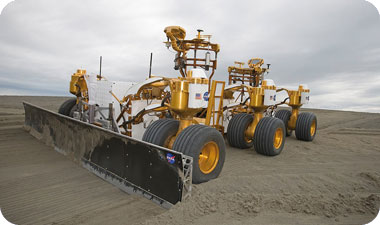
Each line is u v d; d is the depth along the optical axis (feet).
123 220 9.46
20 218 9.64
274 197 11.14
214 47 20.07
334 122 49.80
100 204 10.80
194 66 19.92
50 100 64.85
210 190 11.84
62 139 17.95
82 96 23.24
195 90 13.05
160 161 10.58
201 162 13.02
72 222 9.35
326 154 22.47
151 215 9.84
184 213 9.43
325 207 10.41
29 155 17.56
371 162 20.12
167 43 19.44
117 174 12.75
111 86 18.34
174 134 14.43
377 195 11.68
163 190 10.53
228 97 24.11
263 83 21.39
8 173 14.28
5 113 36.65
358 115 65.62
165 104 16.10
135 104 17.74
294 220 9.43
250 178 13.82
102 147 13.80
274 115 30.40
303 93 28.37
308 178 14.73
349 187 13.73
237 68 29.94
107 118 17.87
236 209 10.06
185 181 10.19
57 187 12.55
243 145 22.30
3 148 18.99
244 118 22.22
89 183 13.10
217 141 13.09
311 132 28.32
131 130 17.88
